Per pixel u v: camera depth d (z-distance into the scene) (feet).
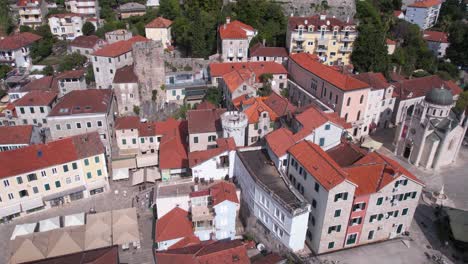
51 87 399.24
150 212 264.31
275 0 492.54
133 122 322.75
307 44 401.08
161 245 224.33
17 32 558.56
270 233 222.07
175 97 378.94
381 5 546.67
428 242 223.71
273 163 240.53
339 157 240.73
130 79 361.51
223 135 272.51
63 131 310.45
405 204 216.95
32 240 221.05
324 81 319.06
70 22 529.45
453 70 504.84
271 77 358.64
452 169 292.81
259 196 221.25
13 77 444.96
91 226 232.94
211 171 254.27
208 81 384.06
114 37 460.14
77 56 458.91
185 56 440.04
